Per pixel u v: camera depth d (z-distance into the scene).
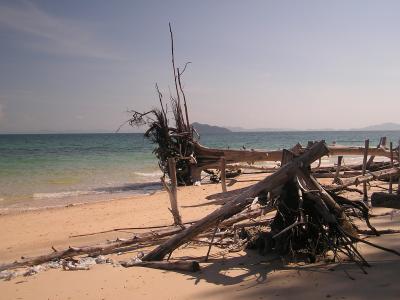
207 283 5.11
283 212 5.94
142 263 6.15
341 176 16.33
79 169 28.89
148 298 4.74
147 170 28.66
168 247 6.29
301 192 5.69
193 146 21.47
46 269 6.29
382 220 8.14
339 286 4.55
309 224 5.77
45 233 10.01
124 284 5.30
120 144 78.38
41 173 26.09
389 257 5.52
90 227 10.40
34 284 5.53
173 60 21.81
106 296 4.91
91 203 14.81
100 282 5.44
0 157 40.09
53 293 5.13
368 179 10.66
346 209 6.90
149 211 12.52
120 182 22.31
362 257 5.38
